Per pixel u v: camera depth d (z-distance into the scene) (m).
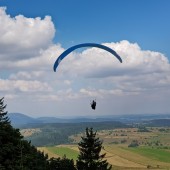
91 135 63.62
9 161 57.59
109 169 64.19
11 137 60.81
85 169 63.00
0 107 65.06
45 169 67.31
